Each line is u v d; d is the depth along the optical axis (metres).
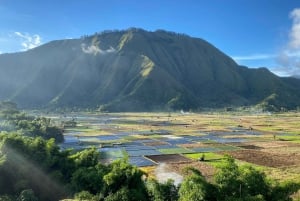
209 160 77.19
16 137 49.97
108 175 39.06
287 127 166.25
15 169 45.50
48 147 50.00
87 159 47.50
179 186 36.31
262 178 31.25
